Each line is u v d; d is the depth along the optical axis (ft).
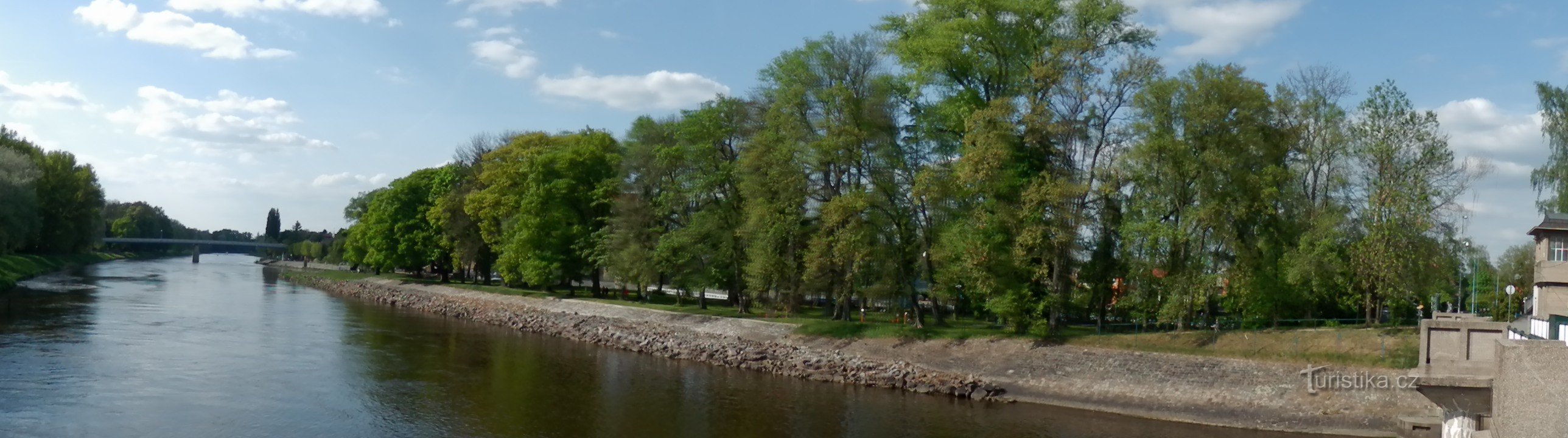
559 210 274.16
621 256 237.86
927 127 185.88
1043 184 163.94
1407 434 121.29
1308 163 172.45
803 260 196.24
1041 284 172.35
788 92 188.75
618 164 264.11
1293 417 131.75
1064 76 168.04
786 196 191.52
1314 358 139.74
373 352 188.34
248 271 601.62
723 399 148.25
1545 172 175.01
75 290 316.40
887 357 176.86
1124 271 171.01
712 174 221.05
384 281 408.05
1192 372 145.18
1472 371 103.24
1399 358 134.31
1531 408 86.38
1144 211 161.68
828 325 197.26
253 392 140.97
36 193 361.10
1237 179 155.94
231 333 208.95
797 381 166.30
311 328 228.02
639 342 209.36
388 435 118.62
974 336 175.22
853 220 177.78
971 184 164.76
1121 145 170.40
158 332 203.92
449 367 171.73
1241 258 156.15
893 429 128.77
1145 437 125.39
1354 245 155.12
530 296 304.30
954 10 178.19
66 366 153.17
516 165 289.12
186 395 136.05
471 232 336.08
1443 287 178.70
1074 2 175.42
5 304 249.14
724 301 282.15
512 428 124.57
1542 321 126.93
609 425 128.47
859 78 186.80
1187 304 156.35
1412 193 150.92
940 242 174.70
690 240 221.66
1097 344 160.04
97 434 112.57
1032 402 149.07
